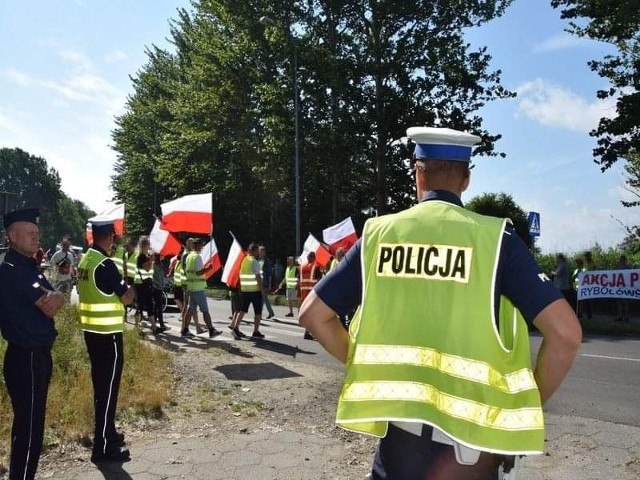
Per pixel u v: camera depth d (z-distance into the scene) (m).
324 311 2.12
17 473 4.01
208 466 4.71
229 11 31.50
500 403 1.90
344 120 27.53
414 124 26.80
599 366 9.33
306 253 16.17
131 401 6.24
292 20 29.72
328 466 4.73
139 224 52.44
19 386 4.04
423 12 27.41
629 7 17.78
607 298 16.31
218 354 9.68
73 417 5.64
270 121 28.97
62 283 16.92
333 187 29.84
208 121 36.03
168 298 18.28
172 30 48.06
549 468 4.73
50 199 128.75
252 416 6.07
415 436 2.03
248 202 38.25
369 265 2.11
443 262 2.01
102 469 4.64
